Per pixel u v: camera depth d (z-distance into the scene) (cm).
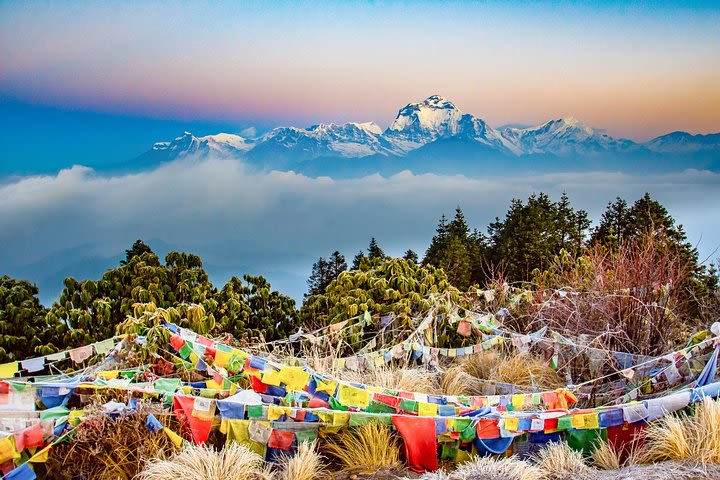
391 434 585
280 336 1012
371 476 535
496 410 607
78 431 530
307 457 534
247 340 879
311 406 605
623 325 827
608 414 566
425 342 902
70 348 854
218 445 588
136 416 557
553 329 902
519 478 498
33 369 707
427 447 546
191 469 502
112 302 924
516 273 2947
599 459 552
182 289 963
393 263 1027
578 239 3275
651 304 838
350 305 959
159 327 708
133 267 963
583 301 913
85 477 534
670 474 492
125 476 533
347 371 776
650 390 703
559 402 639
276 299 1034
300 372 630
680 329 905
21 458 519
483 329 942
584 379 800
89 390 599
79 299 904
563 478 507
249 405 557
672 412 570
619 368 772
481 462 528
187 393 619
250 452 534
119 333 734
